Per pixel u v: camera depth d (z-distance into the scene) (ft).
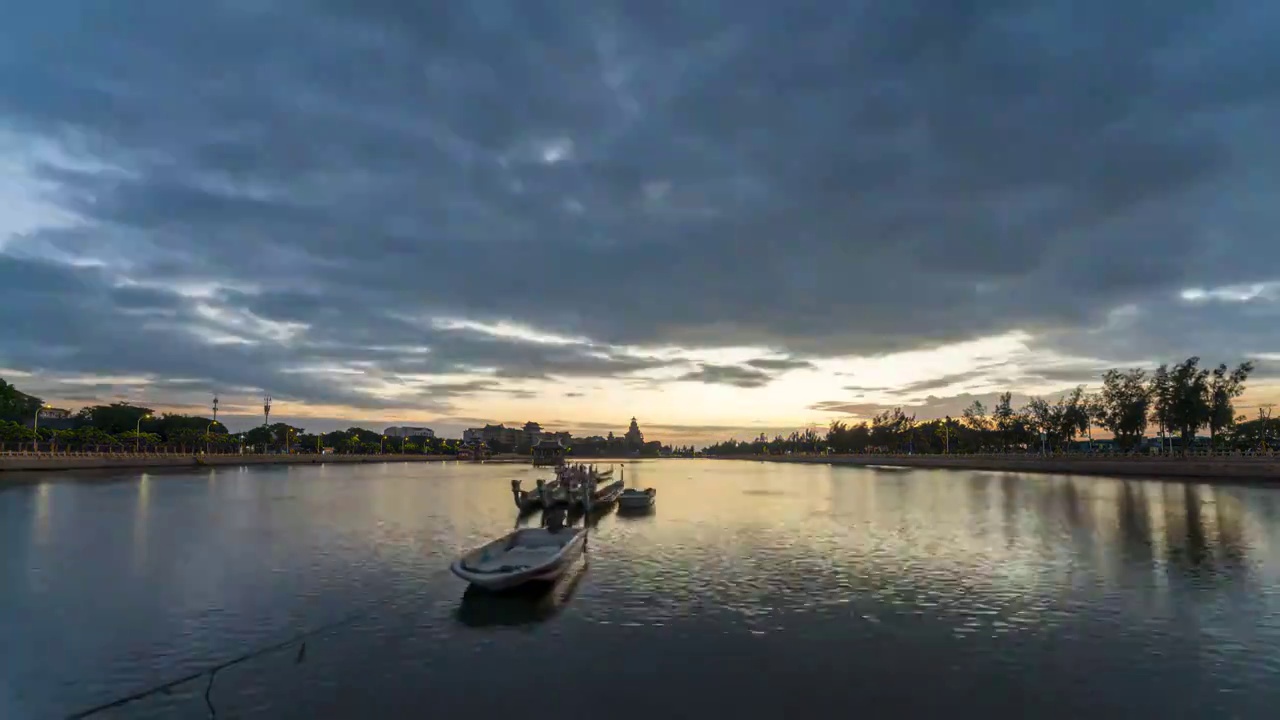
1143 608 79.00
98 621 75.20
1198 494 223.92
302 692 56.13
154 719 51.62
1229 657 63.05
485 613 77.56
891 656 63.31
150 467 436.76
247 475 379.76
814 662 61.87
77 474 341.00
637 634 69.97
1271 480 267.59
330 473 433.48
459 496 241.14
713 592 86.74
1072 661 62.08
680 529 149.89
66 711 53.01
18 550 117.60
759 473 494.18
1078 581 92.53
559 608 79.51
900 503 211.20
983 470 461.37
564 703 53.67
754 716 51.44
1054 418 471.21
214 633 71.00
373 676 59.36
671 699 54.39
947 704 53.36
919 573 97.86
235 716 52.06
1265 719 50.78
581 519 171.94
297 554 113.91
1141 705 53.16
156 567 102.89
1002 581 92.63
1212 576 95.40
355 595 85.81
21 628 72.64
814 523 159.74
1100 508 185.78
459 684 57.47
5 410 449.06
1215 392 343.46
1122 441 400.26
